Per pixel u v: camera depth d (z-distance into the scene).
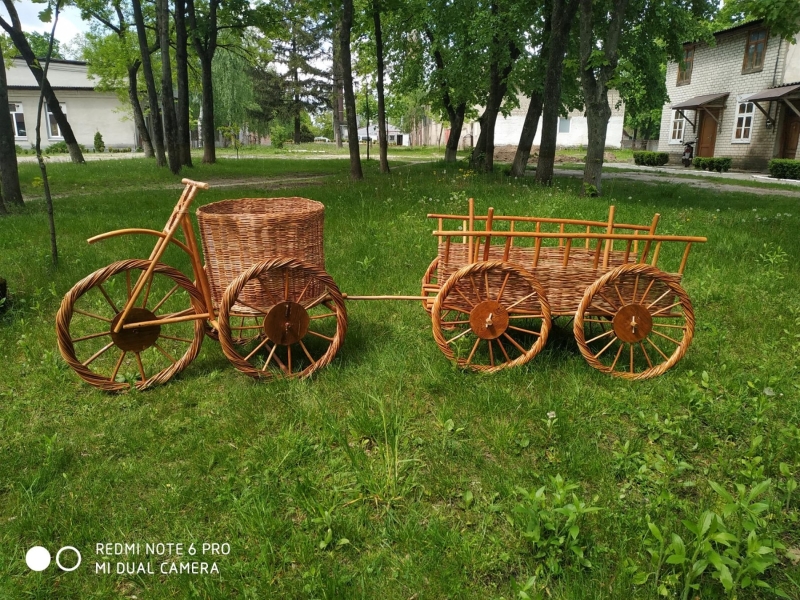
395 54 24.94
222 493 2.79
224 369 4.16
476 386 3.77
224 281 3.89
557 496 2.50
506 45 19.23
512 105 24.05
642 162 32.12
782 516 2.69
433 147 54.81
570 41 18.58
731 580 2.02
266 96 52.34
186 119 21.95
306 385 3.81
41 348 4.40
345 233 8.09
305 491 2.79
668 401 3.63
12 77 39.66
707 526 2.15
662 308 4.05
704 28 17.47
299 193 12.77
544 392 3.74
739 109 27.45
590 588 2.25
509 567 2.40
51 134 41.28
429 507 2.74
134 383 3.84
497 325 3.93
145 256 6.80
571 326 4.76
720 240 7.84
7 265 6.44
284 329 3.83
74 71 40.84
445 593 2.27
